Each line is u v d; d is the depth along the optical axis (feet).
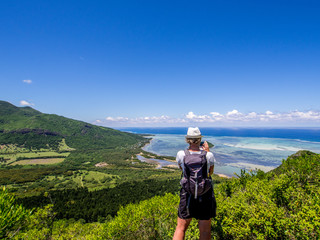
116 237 18.45
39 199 279.08
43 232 17.43
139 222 17.75
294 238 8.65
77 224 42.24
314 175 14.94
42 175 554.05
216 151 595.88
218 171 331.77
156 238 16.19
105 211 238.68
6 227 9.34
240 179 23.00
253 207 11.43
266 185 15.75
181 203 9.40
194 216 8.94
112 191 346.13
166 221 16.83
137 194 317.01
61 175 556.10
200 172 8.76
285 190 12.93
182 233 9.39
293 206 11.71
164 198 22.07
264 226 9.58
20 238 10.23
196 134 9.53
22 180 494.59
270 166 358.64
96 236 21.53
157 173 513.86
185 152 9.61
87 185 451.12
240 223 10.69
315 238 8.07
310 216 8.79
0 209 9.28
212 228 12.32
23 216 10.18
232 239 11.23
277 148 647.15
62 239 31.78
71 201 288.92
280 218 9.89
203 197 8.88
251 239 10.07
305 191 13.05
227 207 12.59
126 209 21.18
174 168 576.61
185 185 8.90
